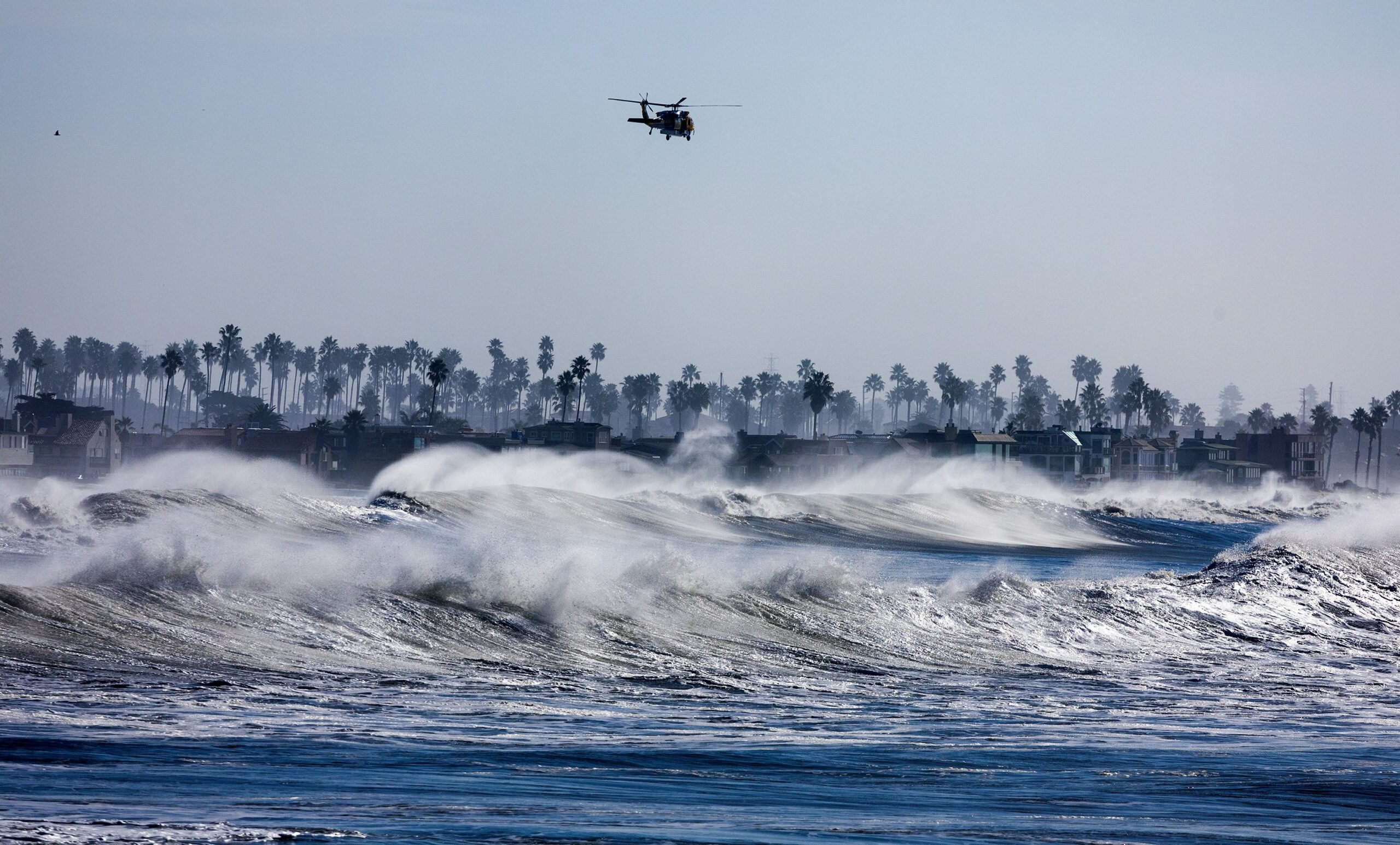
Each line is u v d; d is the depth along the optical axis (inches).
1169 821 1547.7
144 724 1845.5
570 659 2817.4
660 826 1398.9
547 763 1765.5
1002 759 1975.9
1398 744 2284.7
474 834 1314.0
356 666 2491.4
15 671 2133.4
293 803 1425.9
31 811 1307.8
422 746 1835.6
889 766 1881.2
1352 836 1492.4
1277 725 2498.8
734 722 2236.7
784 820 1465.3
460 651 2758.4
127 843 1183.6
